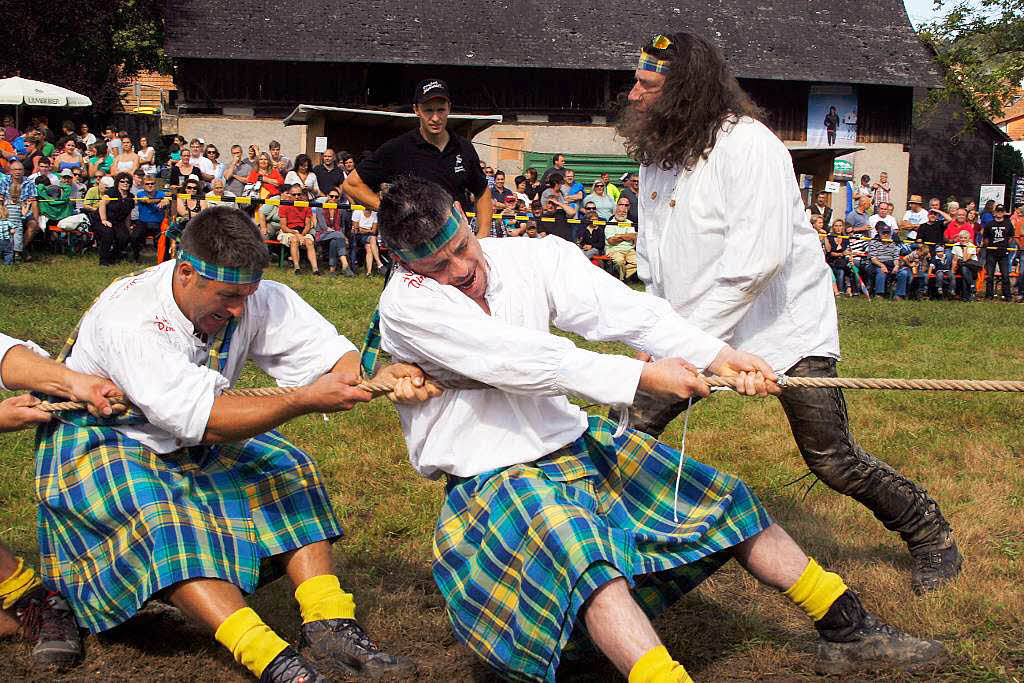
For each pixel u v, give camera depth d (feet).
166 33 77.56
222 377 10.89
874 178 90.27
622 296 10.84
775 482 18.22
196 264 10.57
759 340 12.87
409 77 81.30
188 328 10.94
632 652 9.21
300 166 48.24
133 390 10.55
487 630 10.14
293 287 41.14
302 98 79.92
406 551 14.92
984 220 57.57
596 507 10.31
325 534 11.53
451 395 10.52
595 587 9.26
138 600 10.51
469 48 81.05
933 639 12.01
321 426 20.35
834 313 13.12
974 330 39.78
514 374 10.04
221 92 79.20
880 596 13.46
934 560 13.80
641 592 10.87
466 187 22.54
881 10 93.04
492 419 10.43
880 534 15.67
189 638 12.25
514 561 9.90
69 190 48.60
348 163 48.73
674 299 12.98
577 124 82.99
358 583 13.88
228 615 10.32
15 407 11.03
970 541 15.38
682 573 10.96
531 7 85.25
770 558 10.85
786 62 86.99
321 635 11.29
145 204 45.98
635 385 9.98
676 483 10.78
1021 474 19.15
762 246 12.03
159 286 10.94
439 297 10.27
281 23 80.23
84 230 48.70
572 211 49.85
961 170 107.04
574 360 10.02
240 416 10.52
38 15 81.25
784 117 88.48
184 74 78.59
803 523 16.10
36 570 13.78
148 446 11.06
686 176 12.62
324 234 46.34
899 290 54.13
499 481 10.21
